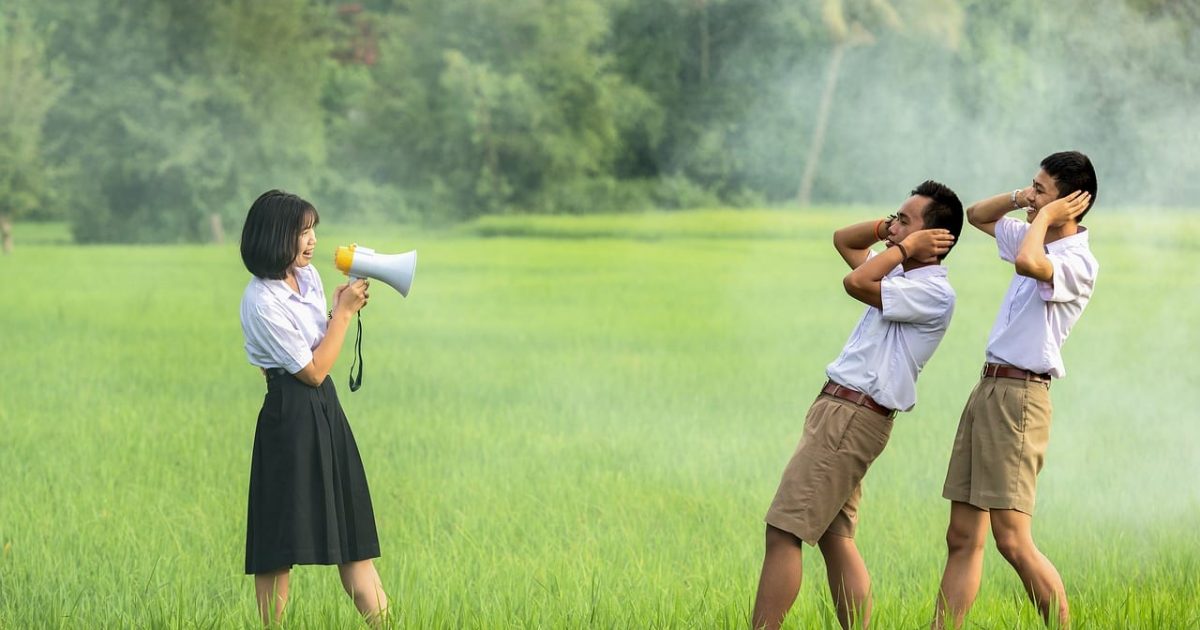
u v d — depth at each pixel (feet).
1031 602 33.73
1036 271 31.53
